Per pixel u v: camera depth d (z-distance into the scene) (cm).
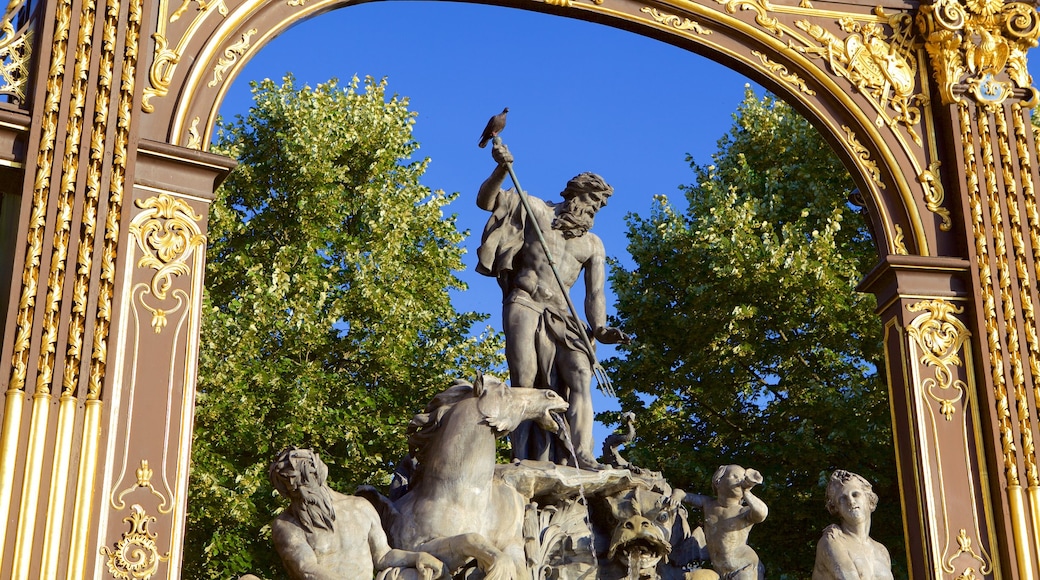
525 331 1126
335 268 2008
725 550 1041
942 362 1040
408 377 1948
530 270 1154
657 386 2019
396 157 2156
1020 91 1116
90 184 841
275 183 2083
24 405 782
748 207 1992
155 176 876
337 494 888
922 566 993
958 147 1090
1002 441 1009
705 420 2002
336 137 2095
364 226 2103
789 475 1873
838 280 1914
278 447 1786
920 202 1089
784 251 1933
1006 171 1088
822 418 1859
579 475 1046
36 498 765
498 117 1119
